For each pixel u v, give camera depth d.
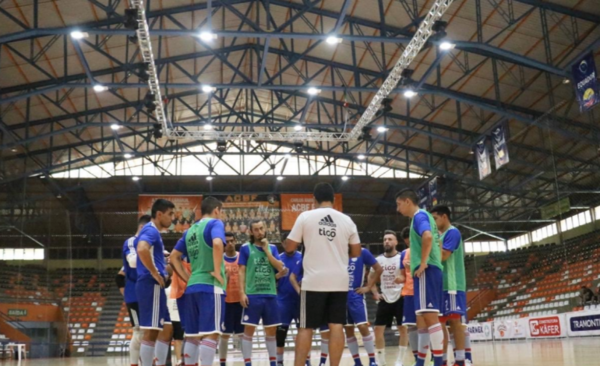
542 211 17.16
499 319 19.67
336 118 24.73
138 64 17.23
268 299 7.18
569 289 16.80
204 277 5.13
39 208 19.42
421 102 23.95
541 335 17.89
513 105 22.30
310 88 19.36
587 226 15.42
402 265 7.53
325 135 22.61
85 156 27.39
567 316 16.67
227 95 26.94
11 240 17.97
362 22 18.73
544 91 20.72
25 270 18.33
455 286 6.15
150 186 32.00
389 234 8.40
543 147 16.70
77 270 25.27
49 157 26.23
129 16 14.12
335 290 4.68
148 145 29.66
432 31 15.21
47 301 18.80
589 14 16.17
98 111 24.25
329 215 4.84
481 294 20.42
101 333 23.50
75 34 15.13
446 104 23.56
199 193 32.34
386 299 8.23
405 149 29.47
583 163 14.93
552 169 16.27
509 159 18.84
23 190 18.84
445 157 29.58
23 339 17.97
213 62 23.25
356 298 7.79
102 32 15.09
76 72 20.56
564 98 20.53
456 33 18.05
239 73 19.22
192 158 31.98
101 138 27.67
